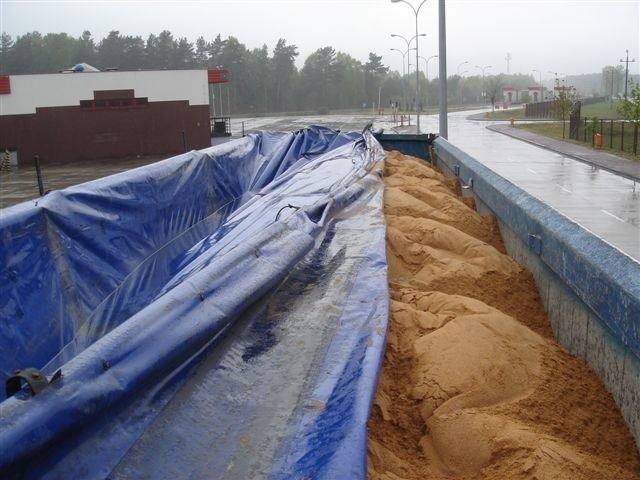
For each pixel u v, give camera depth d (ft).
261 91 392.47
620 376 10.89
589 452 9.64
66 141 112.47
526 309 16.06
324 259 15.26
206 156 23.95
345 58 494.59
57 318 13.34
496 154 114.01
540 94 469.16
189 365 9.61
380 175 27.68
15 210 13.43
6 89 109.70
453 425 9.34
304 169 29.37
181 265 17.70
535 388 10.78
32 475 6.91
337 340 11.03
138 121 114.01
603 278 11.31
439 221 22.41
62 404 7.15
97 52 359.25
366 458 7.83
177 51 351.05
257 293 11.56
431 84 531.91
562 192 69.46
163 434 8.27
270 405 9.22
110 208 16.44
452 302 13.52
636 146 103.24
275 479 7.77
